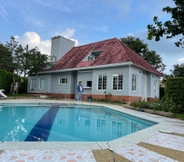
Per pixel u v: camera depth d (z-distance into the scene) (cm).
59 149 255
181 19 427
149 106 855
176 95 899
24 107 959
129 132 499
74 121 664
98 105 1047
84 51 1873
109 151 258
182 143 317
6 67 1838
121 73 1335
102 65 1397
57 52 2089
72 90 1753
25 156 225
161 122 548
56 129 504
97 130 517
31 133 440
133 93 1341
